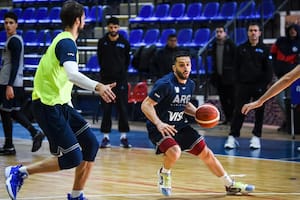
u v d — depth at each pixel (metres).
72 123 8.15
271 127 19.55
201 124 9.14
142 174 11.69
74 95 23.14
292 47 17.33
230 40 18.48
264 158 13.66
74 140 7.88
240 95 15.12
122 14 26.59
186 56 9.12
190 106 9.44
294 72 7.00
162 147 9.08
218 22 23.45
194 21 23.89
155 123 8.81
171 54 17.45
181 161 13.37
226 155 14.18
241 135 17.83
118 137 18.02
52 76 7.84
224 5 23.55
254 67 14.89
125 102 15.71
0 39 27.28
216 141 16.67
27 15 28.20
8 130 14.49
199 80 20.91
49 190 10.05
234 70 15.30
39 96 7.90
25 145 16.48
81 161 8.08
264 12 22.31
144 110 8.97
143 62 20.84
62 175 11.53
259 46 14.95
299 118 17.73
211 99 20.67
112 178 11.22
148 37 24.03
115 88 15.54
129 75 23.00
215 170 9.52
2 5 30.86
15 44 13.90
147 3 26.59
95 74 23.34
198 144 9.32
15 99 14.25
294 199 9.16
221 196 9.42
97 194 9.65
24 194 9.70
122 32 24.42
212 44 19.72
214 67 18.95
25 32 26.97
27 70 23.77
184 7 24.55
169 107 9.20
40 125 7.96
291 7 22.64
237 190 9.52
